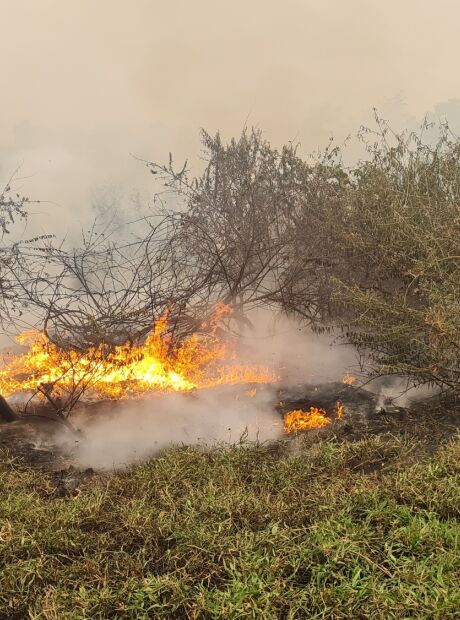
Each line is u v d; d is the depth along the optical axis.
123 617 2.66
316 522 3.21
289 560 2.91
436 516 3.23
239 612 2.56
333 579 2.81
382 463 4.02
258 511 3.37
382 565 2.87
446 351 4.57
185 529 3.21
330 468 3.96
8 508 3.43
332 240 6.41
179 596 2.70
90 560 2.98
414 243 5.19
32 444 4.61
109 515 3.45
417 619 2.47
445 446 4.04
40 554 3.05
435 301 4.75
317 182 6.65
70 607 2.68
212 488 3.59
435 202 5.40
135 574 2.94
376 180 5.80
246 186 6.86
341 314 6.77
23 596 2.78
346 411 5.04
